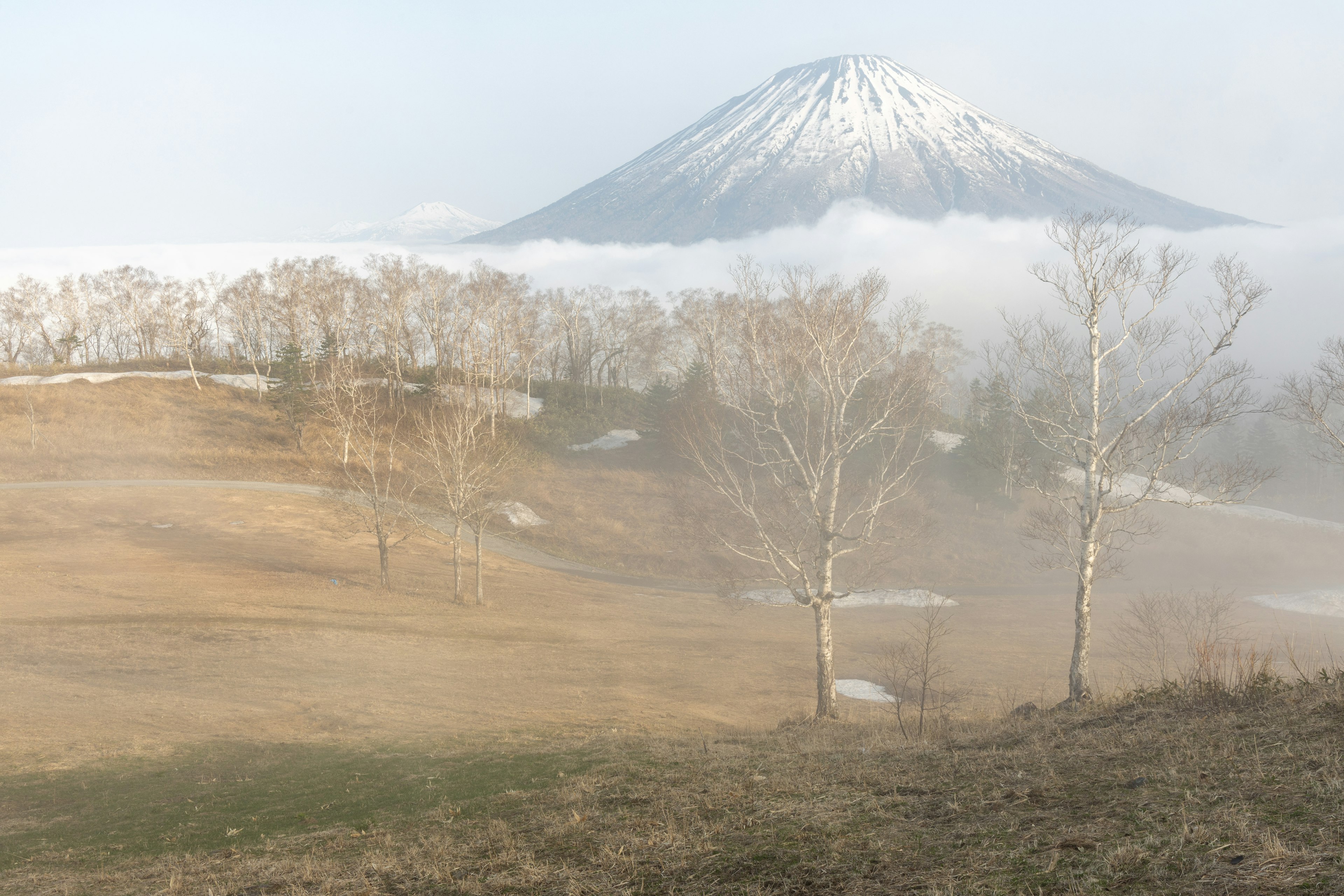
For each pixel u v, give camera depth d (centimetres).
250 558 5556
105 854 1198
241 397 10381
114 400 9588
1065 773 862
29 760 1859
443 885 771
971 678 3497
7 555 5056
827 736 1747
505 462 5900
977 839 666
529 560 6575
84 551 5347
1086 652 2252
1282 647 3788
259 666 3133
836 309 2503
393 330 11138
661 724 2455
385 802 1406
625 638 4325
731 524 3253
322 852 1037
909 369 2638
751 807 899
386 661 3400
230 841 1213
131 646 3222
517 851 851
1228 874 494
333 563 5634
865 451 5500
